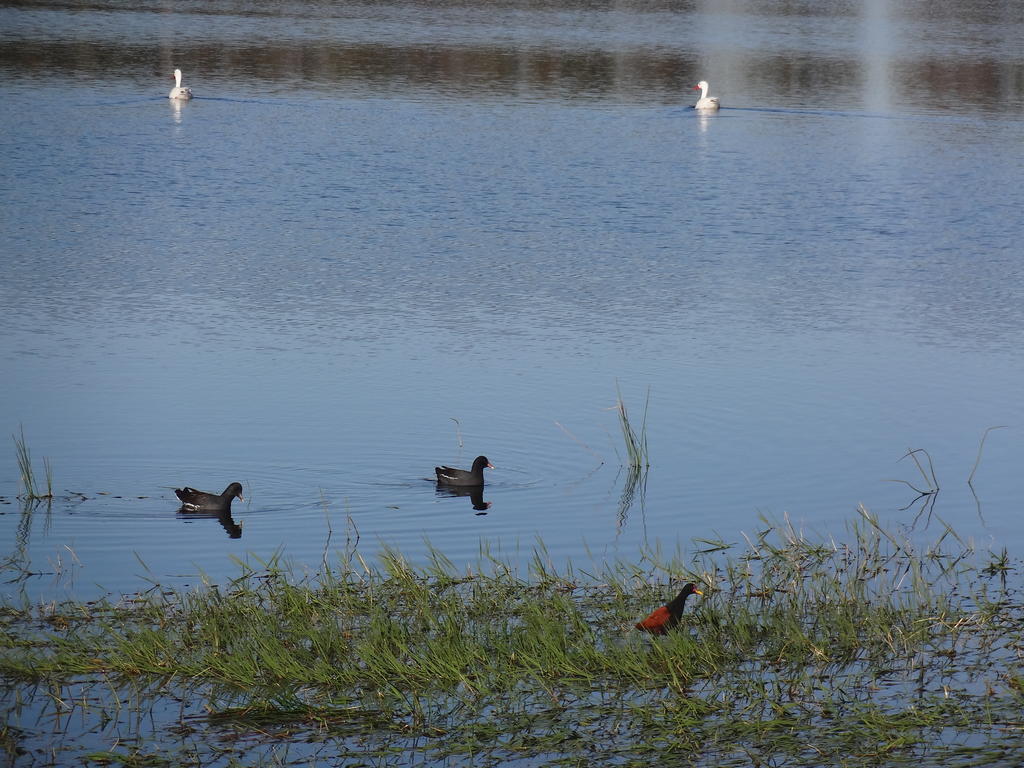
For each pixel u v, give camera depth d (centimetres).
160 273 3584
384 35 8981
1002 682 1334
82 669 1396
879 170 5356
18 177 4791
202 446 2305
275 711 1304
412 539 1906
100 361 2794
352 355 2886
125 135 5628
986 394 2659
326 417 2469
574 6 11325
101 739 1248
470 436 2386
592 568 1772
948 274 3775
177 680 1377
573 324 3177
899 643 1444
